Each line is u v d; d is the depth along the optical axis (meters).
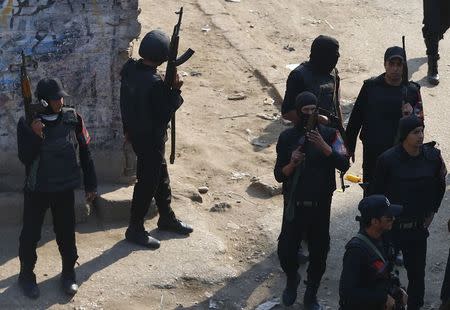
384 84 11.38
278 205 13.24
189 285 11.32
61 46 12.23
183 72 17.27
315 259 10.69
